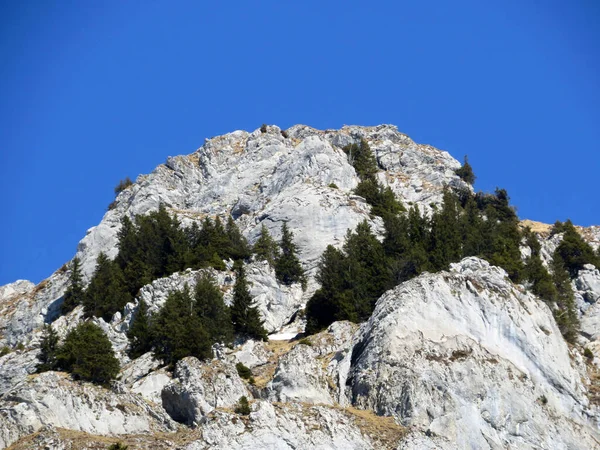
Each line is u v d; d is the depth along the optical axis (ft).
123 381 392.27
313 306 446.19
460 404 358.23
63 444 317.22
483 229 508.94
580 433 376.27
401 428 345.51
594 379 410.31
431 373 364.99
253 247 509.76
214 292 428.97
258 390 367.45
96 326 395.96
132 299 481.46
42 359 422.41
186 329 402.11
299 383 361.71
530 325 401.08
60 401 338.34
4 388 416.46
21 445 319.68
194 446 317.42
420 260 451.94
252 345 425.28
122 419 343.05
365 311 434.30
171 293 438.81
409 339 377.91
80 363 362.53
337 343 401.08
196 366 363.56
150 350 415.03
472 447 347.36
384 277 444.96
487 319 394.32
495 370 375.25
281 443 322.96
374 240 486.79
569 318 447.83
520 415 366.84
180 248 496.64
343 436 332.39
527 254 507.30
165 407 360.89
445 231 485.97
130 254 510.17
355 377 372.58
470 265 421.59
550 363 394.32
